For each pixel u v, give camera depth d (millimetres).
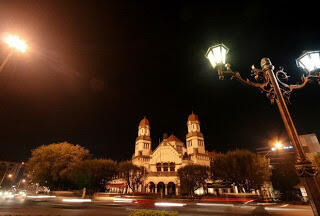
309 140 49562
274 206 23516
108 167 46844
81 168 45094
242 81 6262
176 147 71500
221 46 6473
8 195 51844
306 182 4258
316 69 6422
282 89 6262
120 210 18281
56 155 49375
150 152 66812
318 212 3893
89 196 39875
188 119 71125
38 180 50656
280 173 42406
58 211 17016
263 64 6215
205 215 15234
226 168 37906
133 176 49031
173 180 51344
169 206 24375
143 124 72750
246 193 33281
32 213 15336
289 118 5004
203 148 63625
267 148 50438
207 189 46438
